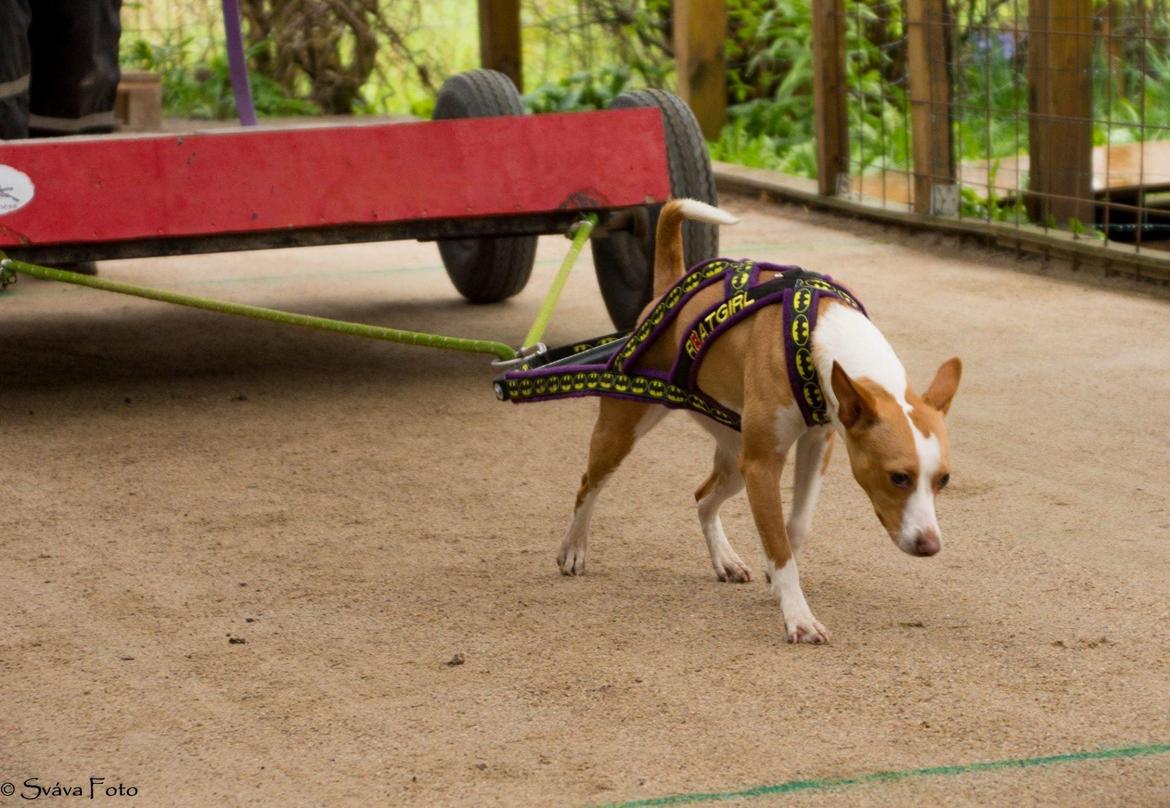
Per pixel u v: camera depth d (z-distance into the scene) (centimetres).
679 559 479
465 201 649
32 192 604
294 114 1525
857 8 1173
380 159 640
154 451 596
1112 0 961
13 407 658
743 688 381
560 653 406
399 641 416
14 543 495
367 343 767
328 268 972
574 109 1370
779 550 411
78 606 442
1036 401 637
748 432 409
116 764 347
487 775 338
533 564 475
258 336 785
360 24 1540
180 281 929
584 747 351
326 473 567
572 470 567
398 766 344
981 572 458
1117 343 727
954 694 375
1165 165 1024
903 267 916
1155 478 541
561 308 835
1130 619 421
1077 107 932
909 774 335
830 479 549
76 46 818
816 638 407
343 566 474
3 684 389
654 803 324
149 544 494
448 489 548
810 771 337
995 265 914
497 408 651
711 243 691
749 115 1322
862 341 390
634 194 665
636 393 434
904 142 1152
